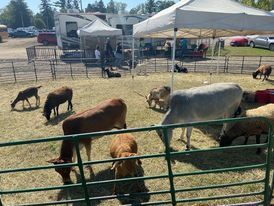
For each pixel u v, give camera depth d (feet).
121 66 75.31
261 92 36.50
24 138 28.66
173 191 14.03
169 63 76.54
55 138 11.94
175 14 25.16
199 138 26.40
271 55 87.45
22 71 68.49
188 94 22.15
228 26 24.88
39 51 106.11
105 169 21.20
